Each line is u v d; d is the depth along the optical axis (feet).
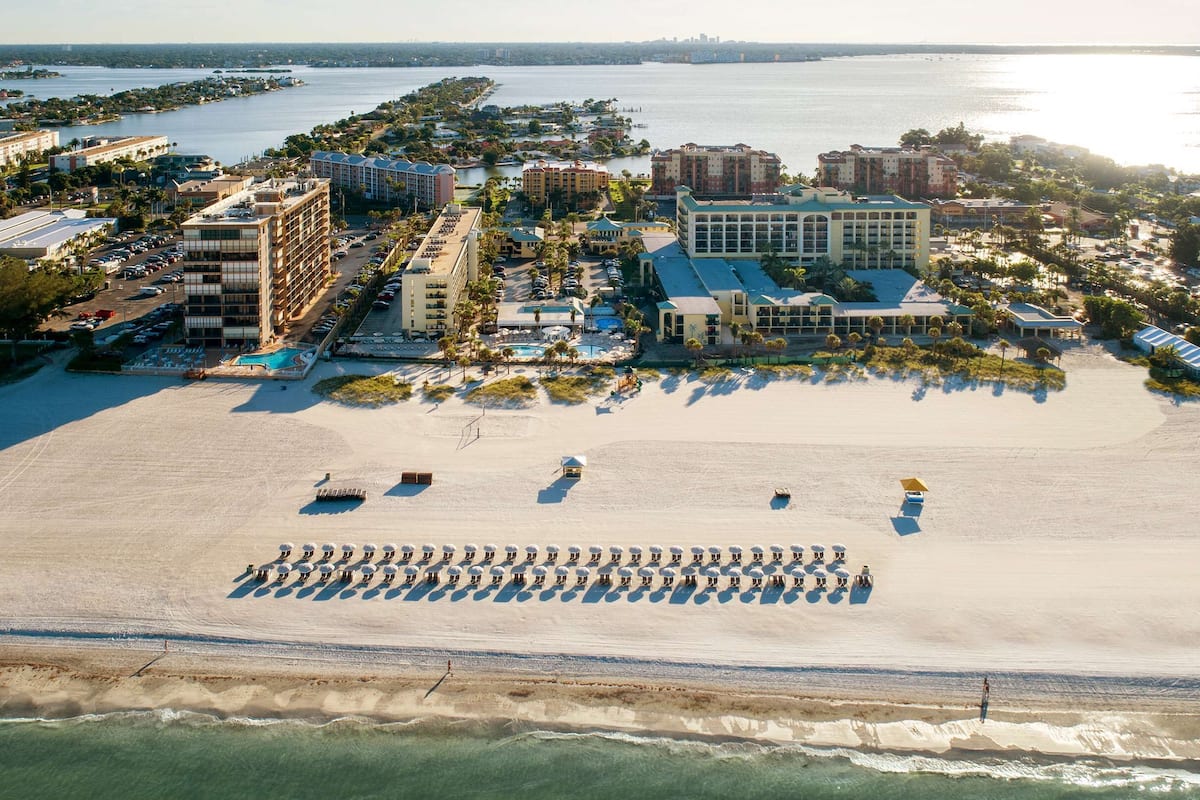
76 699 382.83
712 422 643.04
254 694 386.93
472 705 382.63
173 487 545.03
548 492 542.98
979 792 346.95
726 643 417.49
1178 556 479.00
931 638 420.36
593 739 368.07
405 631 423.23
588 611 437.99
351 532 498.28
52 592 444.96
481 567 470.39
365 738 366.84
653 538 493.77
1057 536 497.46
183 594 445.37
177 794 341.82
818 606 442.09
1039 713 382.01
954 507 526.16
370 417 648.79
